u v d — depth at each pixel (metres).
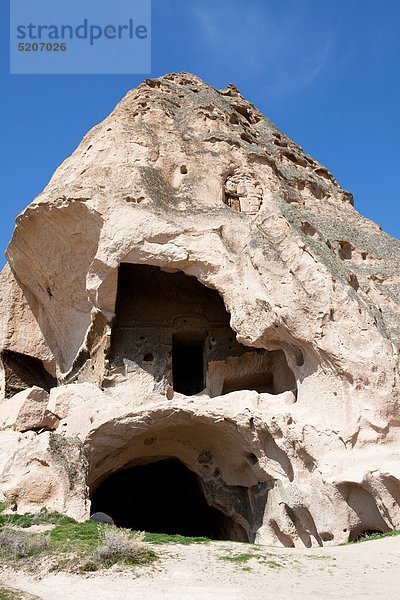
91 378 20.64
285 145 26.66
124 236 18.61
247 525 18.23
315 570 10.92
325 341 15.62
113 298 19.56
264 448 16.89
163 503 22.66
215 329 20.94
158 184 20.16
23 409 19.31
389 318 16.89
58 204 19.75
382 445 14.58
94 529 12.73
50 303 22.92
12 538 11.53
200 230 18.53
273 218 18.78
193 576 10.28
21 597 9.35
